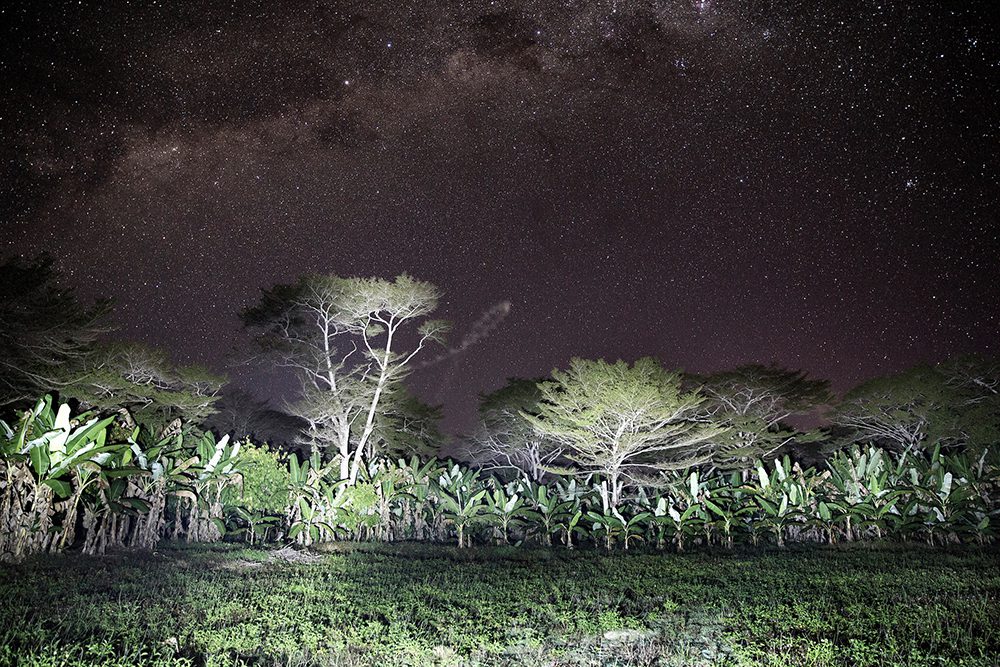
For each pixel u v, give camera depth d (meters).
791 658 7.62
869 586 11.82
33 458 12.46
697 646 8.44
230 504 18.16
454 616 9.52
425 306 28.23
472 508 20.41
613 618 9.34
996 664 7.19
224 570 12.78
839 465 21.55
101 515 14.45
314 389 27.86
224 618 8.86
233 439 37.62
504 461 41.12
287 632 8.36
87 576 11.04
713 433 24.53
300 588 11.12
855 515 19.81
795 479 21.30
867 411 33.53
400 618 9.39
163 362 26.97
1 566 11.41
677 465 23.39
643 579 12.96
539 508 22.20
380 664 7.59
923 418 31.83
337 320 28.20
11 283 19.41
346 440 27.94
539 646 8.41
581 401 23.06
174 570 12.30
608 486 24.88
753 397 33.59
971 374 29.88
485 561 16.14
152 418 26.05
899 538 20.44
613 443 22.94
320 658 7.68
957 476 20.97
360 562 14.74
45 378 20.97
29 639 7.26
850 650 7.81
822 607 10.05
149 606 9.21
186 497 17.58
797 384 33.44
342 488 20.30
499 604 10.36
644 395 21.61
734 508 21.06
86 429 13.07
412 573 13.43
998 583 12.07
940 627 8.57
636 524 21.22
